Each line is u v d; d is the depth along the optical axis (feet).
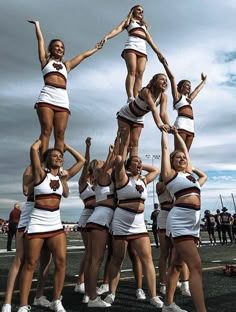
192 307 19.44
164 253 23.79
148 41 25.23
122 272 32.86
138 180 20.40
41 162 19.01
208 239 89.81
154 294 19.94
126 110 21.43
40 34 20.48
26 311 17.33
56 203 18.08
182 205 16.60
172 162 17.81
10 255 48.93
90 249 20.38
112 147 21.97
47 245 18.08
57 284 18.26
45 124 19.26
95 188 21.33
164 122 21.63
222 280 27.58
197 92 26.58
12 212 55.57
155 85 19.53
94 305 19.70
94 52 21.97
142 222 20.30
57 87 19.62
